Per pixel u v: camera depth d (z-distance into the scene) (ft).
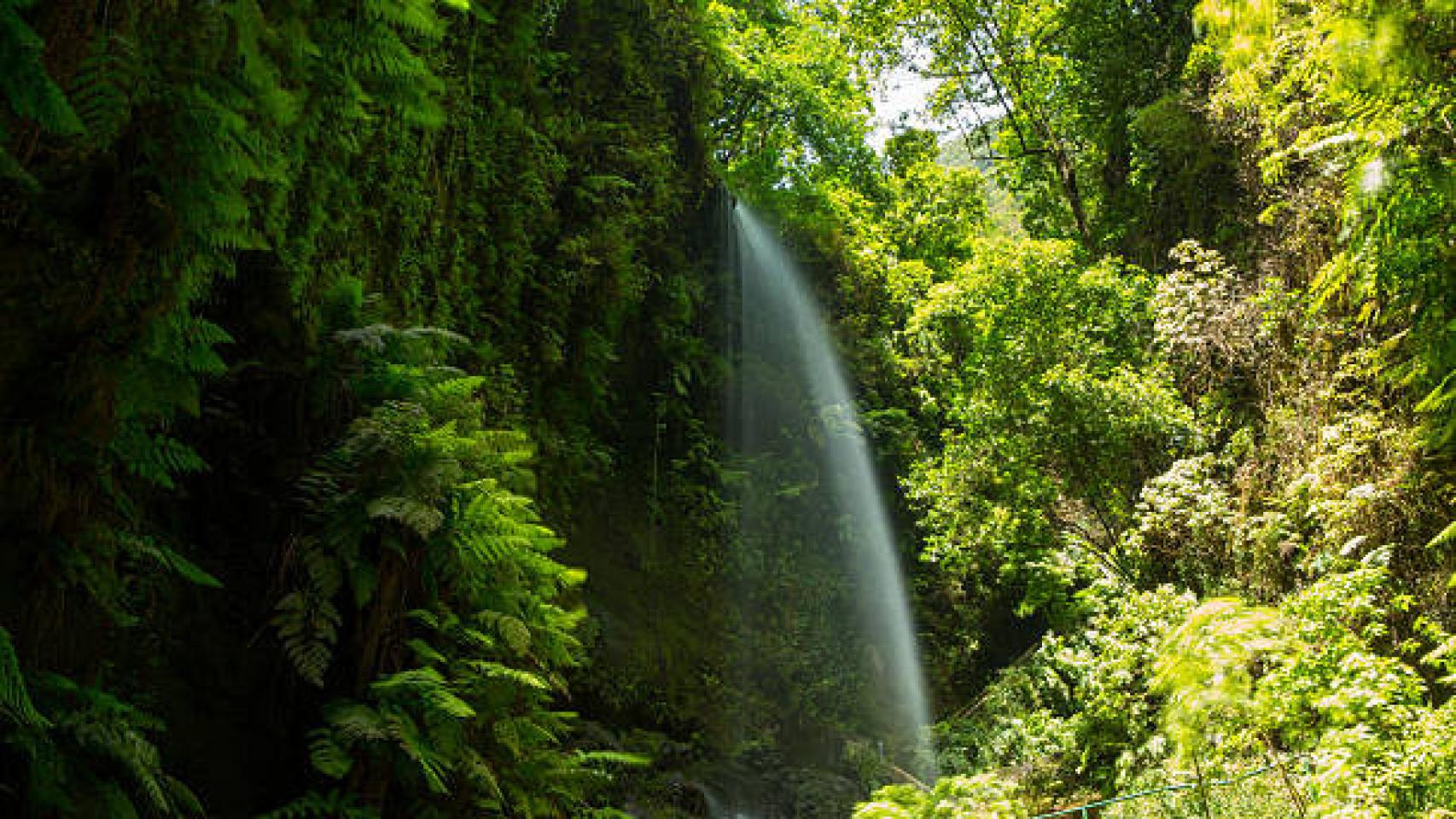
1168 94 50.11
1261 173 37.47
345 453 16.94
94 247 11.53
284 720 16.79
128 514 13.92
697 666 40.22
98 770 11.69
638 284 41.29
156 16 12.53
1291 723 14.48
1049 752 35.04
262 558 17.85
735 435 51.13
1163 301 37.47
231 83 13.01
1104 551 36.76
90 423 11.93
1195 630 10.93
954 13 64.64
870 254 63.46
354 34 16.69
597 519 40.75
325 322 19.85
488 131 32.01
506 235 32.99
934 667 51.11
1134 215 57.11
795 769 39.68
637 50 45.03
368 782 15.74
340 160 21.52
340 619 15.99
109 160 11.52
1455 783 12.46
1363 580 15.98
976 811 13.43
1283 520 28.17
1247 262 39.65
